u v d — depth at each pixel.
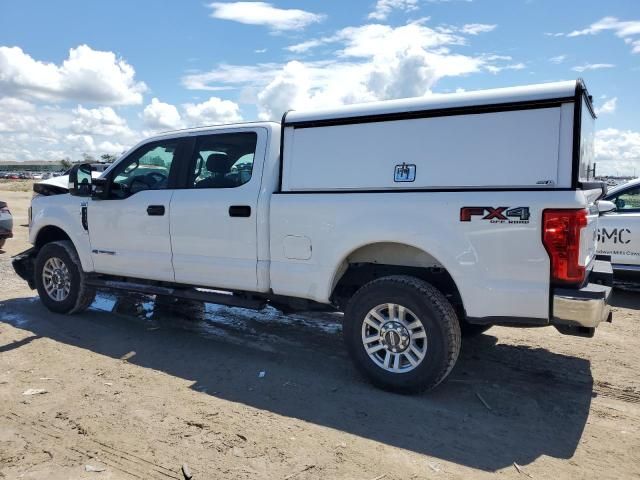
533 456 3.32
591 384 4.48
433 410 3.92
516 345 5.48
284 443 3.42
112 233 5.80
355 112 4.31
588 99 3.94
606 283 4.18
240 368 4.74
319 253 4.46
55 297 6.37
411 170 4.09
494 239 3.73
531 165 3.67
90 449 3.30
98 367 4.70
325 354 5.15
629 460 3.29
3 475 3.00
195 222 5.14
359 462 3.21
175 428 3.59
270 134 4.89
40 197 6.63
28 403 3.93
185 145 5.42
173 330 5.86
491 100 3.77
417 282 4.07
